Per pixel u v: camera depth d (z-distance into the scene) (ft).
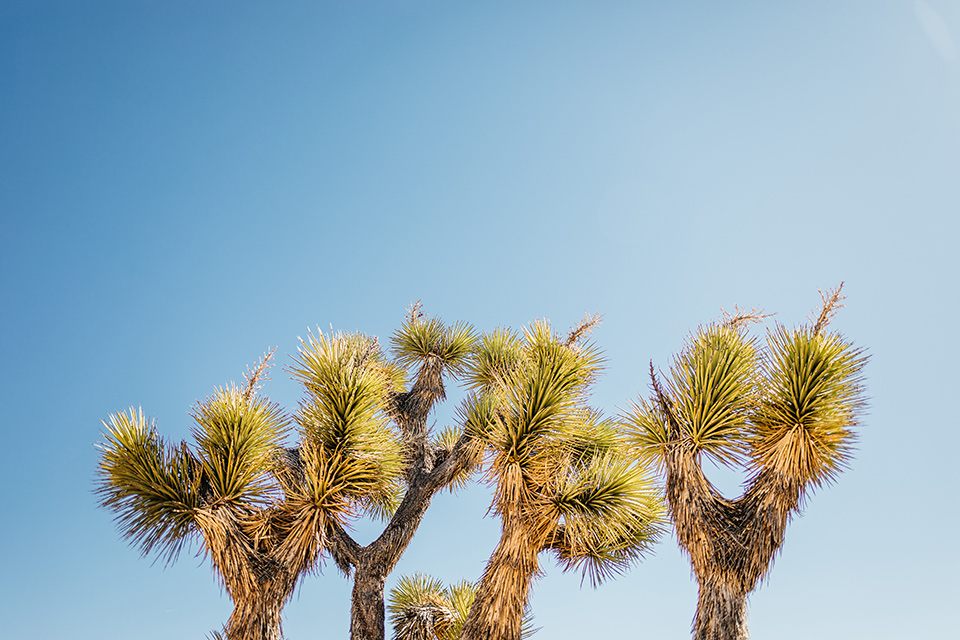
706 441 16.84
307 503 19.36
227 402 20.25
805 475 15.89
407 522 22.49
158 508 18.45
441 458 25.39
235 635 18.44
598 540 19.75
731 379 17.17
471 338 28.25
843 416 15.81
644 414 18.26
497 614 18.22
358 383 20.86
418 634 24.49
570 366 19.98
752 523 16.11
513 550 18.57
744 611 15.88
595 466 19.67
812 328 17.03
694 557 16.48
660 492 19.58
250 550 18.71
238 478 19.08
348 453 19.90
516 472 18.81
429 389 26.32
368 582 21.35
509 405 19.75
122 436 19.21
